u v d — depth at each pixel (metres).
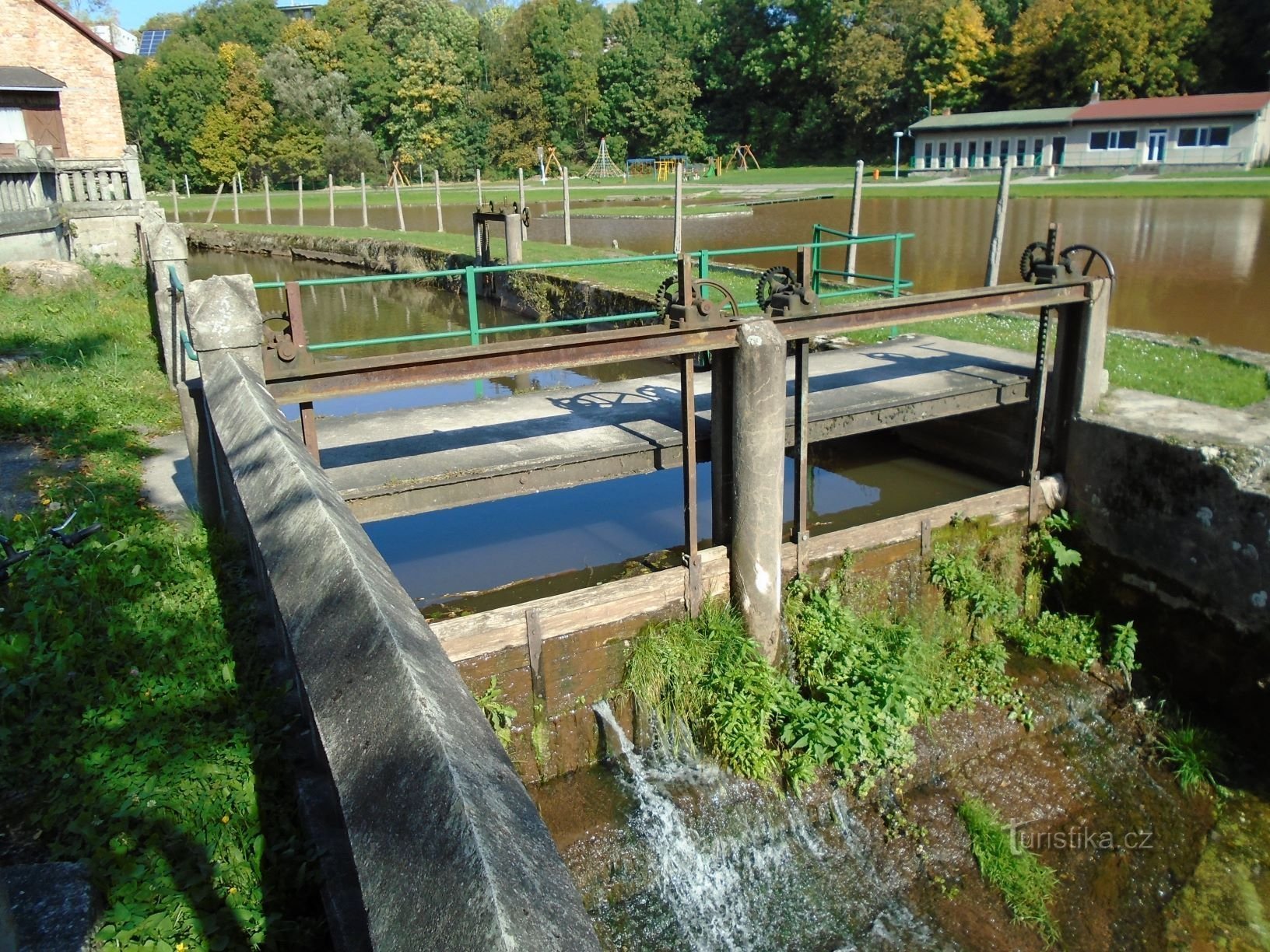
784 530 9.26
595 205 36.78
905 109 60.31
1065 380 9.34
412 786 1.89
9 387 9.95
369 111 66.25
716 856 7.00
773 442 7.41
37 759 4.35
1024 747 8.09
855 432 8.72
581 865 6.74
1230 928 6.64
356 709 2.20
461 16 70.06
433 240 25.11
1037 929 6.65
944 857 7.13
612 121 67.94
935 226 25.09
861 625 8.34
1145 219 25.17
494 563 8.73
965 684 8.43
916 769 7.67
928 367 10.29
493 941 1.49
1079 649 8.84
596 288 16.02
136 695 4.82
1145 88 48.94
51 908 3.34
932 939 6.61
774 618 7.92
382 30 67.62
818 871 7.04
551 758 7.38
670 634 7.63
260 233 31.44
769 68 65.44
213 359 5.83
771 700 7.48
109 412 9.73
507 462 7.41
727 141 68.38
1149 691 8.62
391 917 1.69
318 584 2.74
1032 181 38.88
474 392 14.48
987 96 56.38
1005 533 9.28
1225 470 7.96
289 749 4.48
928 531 8.82
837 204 32.88
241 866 3.84
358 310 21.64
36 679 4.77
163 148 62.28
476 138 66.69
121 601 5.64
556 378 15.26
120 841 3.81
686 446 7.52
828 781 7.41
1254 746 8.02
